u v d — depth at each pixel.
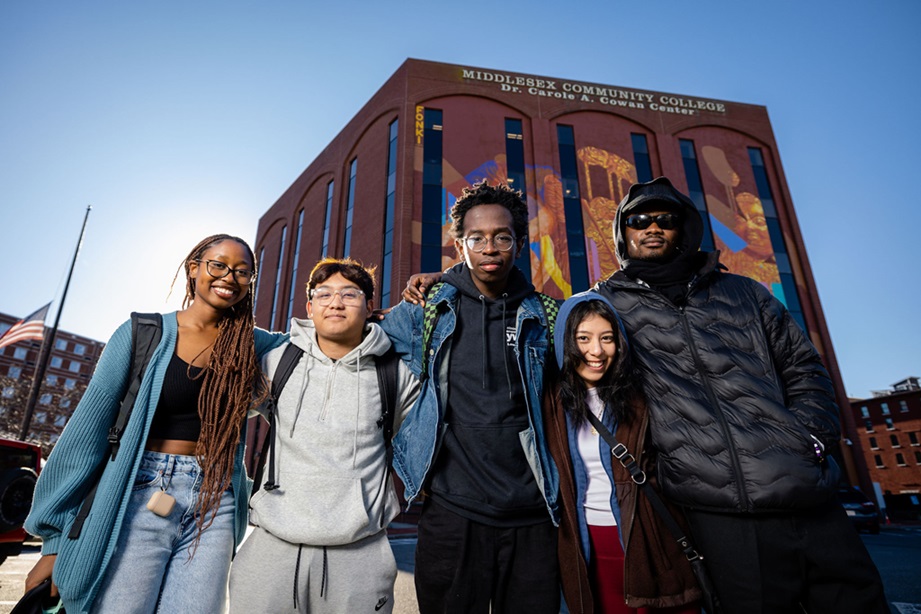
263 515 1.99
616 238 2.99
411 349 2.46
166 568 1.90
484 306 2.52
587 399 2.58
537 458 2.27
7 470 7.40
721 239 21.41
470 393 2.36
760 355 2.43
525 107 21.50
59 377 52.91
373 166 21.33
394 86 21.42
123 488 1.81
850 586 2.05
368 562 2.06
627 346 2.48
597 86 22.73
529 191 20.38
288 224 28.61
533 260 19.36
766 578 2.07
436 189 19.42
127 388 1.98
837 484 2.18
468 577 2.10
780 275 21.39
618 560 2.29
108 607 1.70
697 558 2.22
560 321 2.60
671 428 2.34
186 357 2.10
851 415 19.41
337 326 2.22
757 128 23.52
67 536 1.71
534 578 2.15
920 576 6.39
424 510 2.31
